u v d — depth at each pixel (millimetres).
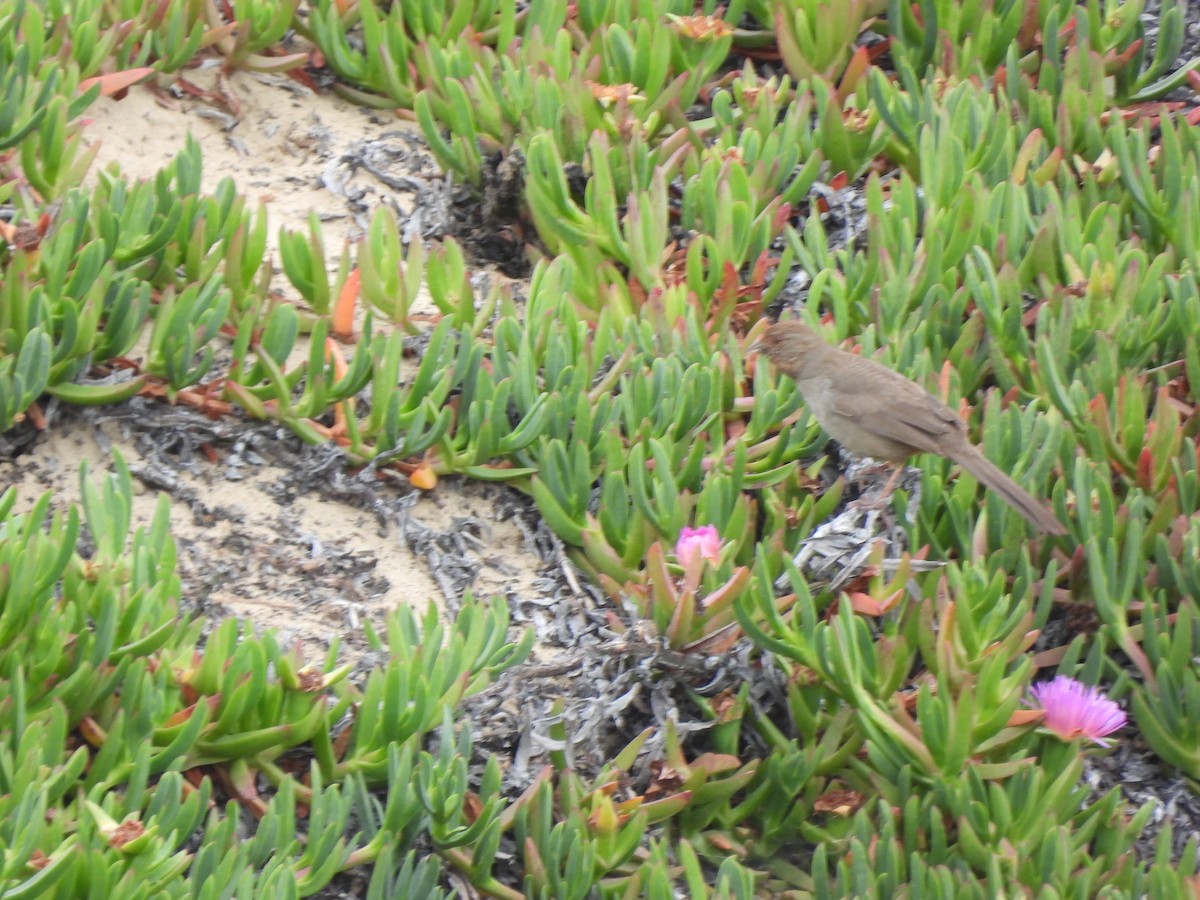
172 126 12039
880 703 8688
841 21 12727
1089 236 11406
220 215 10320
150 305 10234
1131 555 9391
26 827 6703
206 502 9562
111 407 9703
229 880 7184
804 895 8641
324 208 11875
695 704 9180
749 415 10445
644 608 8992
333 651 8180
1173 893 8148
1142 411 10062
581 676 9133
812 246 11227
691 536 8812
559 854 7961
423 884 7723
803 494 10273
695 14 13328
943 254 11203
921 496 9812
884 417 9430
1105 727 8398
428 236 11898
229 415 9914
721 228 10883
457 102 11758
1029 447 9852
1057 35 12898
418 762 8242
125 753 7621
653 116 12180
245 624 8031
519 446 9797
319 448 9844
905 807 8398
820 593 9461
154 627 8047
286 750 8312
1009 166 11992
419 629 9297
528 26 12742
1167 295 11391
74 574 7934
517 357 10133
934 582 9359
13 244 9781
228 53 12328
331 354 10086
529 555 9930
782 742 9023
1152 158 12828
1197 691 8992
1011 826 8344
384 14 13242
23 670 7664
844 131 12188
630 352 10234
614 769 8492
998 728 8477
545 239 11422
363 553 9633
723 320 10797
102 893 6723
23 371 8906
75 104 10844
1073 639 9914
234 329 10375
